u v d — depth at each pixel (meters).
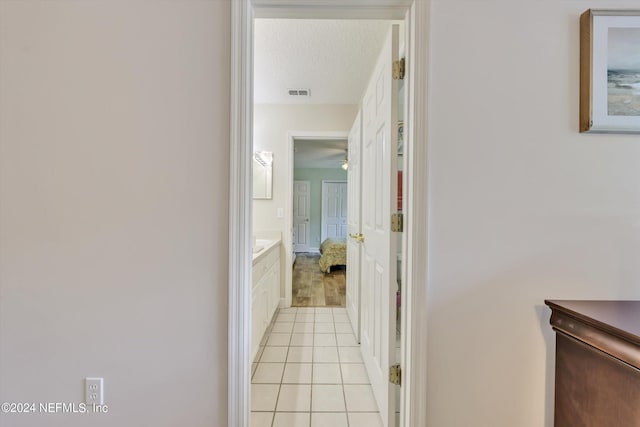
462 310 1.17
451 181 1.16
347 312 3.14
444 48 1.15
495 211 1.17
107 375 1.18
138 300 1.18
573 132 1.17
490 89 1.16
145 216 1.17
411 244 1.17
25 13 1.16
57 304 1.18
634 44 1.13
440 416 1.17
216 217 1.17
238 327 1.17
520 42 1.16
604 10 1.13
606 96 1.14
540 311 1.18
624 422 0.85
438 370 1.17
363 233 2.17
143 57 1.16
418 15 1.15
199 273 1.17
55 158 1.17
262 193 3.34
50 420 1.19
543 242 1.17
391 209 1.39
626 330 0.84
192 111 1.16
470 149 1.16
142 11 1.16
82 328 1.18
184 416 1.18
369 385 1.89
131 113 1.17
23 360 1.18
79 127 1.17
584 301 1.14
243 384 1.18
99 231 1.17
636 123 1.13
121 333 1.18
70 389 1.19
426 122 1.15
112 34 1.16
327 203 8.23
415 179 1.16
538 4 1.15
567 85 1.16
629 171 1.17
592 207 1.17
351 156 2.89
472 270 1.17
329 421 1.57
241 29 1.15
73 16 1.16
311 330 2.74
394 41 1.37
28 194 1.17
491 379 1.18
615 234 1.17
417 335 1.16
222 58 1.16
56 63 1.16
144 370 1.18
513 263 1.17
